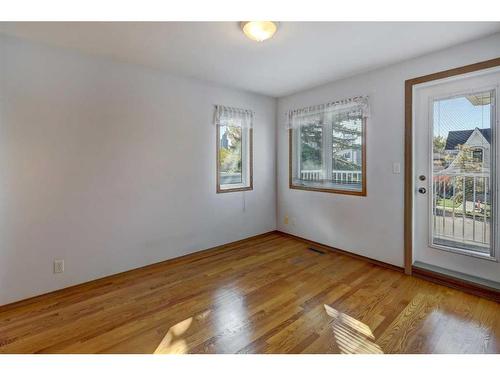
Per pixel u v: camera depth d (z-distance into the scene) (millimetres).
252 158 4020
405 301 2270
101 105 2635
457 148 2541
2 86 2141
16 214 2238
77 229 2545
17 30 2084
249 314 2096
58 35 2176
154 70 2971
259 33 2049
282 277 2770
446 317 2025
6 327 1935
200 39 2271
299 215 4035
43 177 2350
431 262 2771
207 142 3496
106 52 2520
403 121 2795
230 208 3816
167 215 3170
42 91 2316
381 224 3041
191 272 2900
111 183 2732
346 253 3420
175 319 2031
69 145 2471
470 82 2430
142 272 2900
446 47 2434
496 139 2307
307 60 2734
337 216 3510
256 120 4031
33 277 2332
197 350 1689
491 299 2258
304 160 3953
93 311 2145
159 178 3078
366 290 2475
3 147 2162
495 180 2326
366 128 3121
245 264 3121
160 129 3057
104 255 2719
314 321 1995
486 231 2404
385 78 2918
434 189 2709
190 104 3297
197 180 3428
